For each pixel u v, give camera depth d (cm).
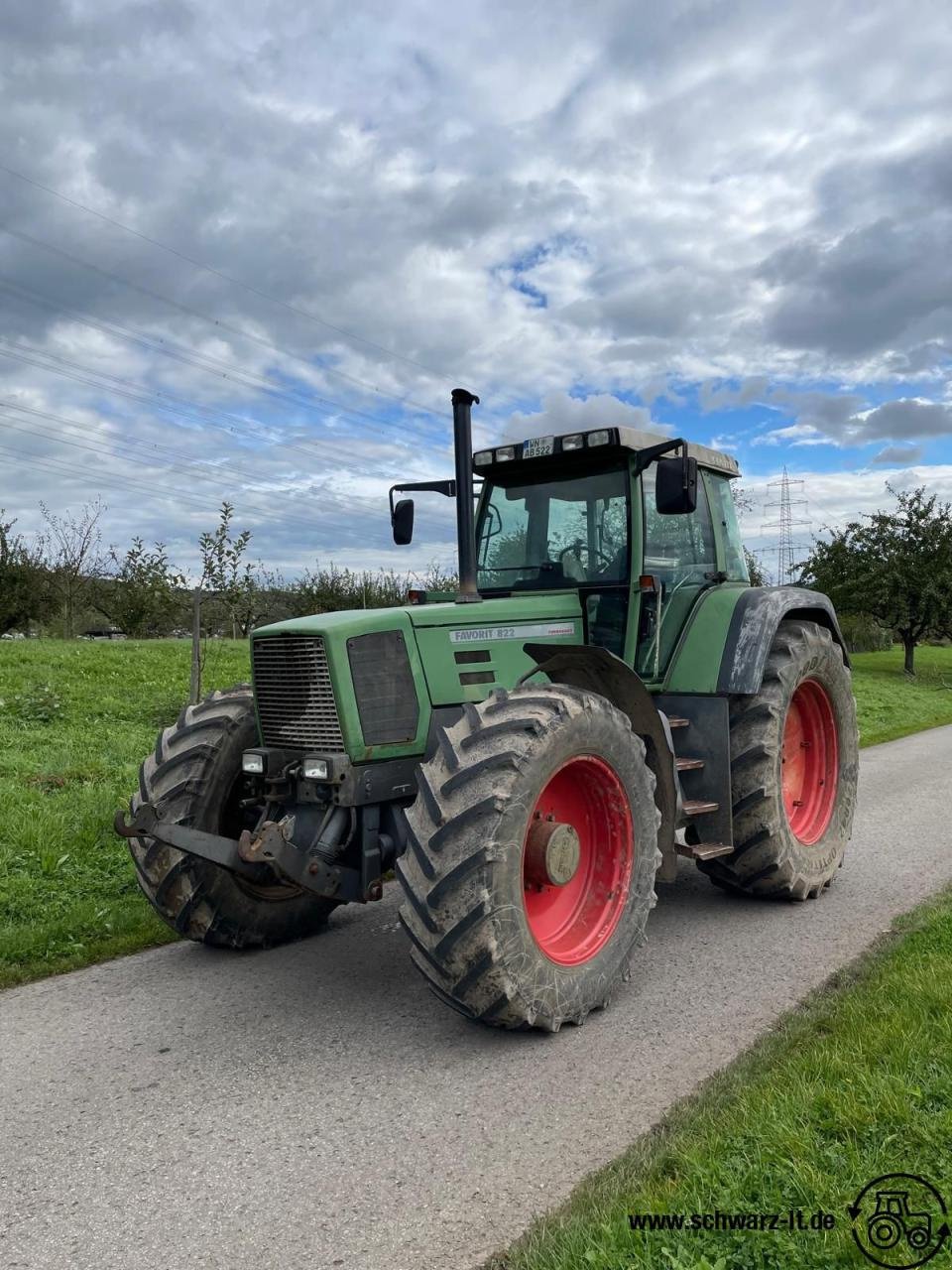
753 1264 213
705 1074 330
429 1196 261
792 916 515
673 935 487
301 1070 341
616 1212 238
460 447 459
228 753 459
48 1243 244
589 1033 369
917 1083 284
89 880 548
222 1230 248
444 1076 334
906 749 1222
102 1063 349
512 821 346
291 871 370
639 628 495
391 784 403
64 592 2367
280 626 418
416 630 419
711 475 593
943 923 461
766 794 504
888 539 2688
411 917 347
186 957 463
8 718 966
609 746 395
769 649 515
